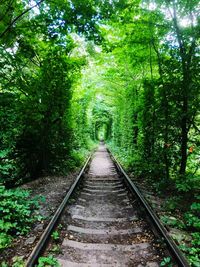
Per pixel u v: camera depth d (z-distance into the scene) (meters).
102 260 4.29
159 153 10.33
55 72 11.12
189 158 10.09
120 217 6.44
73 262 4.17
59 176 11.62
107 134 66.19
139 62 12.34
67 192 8.03
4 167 7.11
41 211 6.43
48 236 4.76
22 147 10.66
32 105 10.02
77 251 4.57
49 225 5.09
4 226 4.88
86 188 9.65
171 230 5.27
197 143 8.76
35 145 11.09
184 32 8.32
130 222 6.05
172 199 7.40
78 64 12.29
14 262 4.05
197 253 4.47
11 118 7.25
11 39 9.62
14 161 10.40
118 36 13.52
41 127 11.13
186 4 8.16
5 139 7.49
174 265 3.99
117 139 31.19
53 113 11.60
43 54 11.29
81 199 8.00
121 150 23.42
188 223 5.68
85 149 27.84
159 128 9.70
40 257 4.05
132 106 17.17
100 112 52.59
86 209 7.08
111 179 11.52
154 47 9.81
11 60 8.21
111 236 5.27
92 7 8.80
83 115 28.14
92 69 21.84
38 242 4.39
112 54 15.93
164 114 9.52
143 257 4.36
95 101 41.31
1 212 5.38
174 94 8.82
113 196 8.57
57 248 4.52
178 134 9.22
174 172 10.05
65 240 4.90
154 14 9.34
